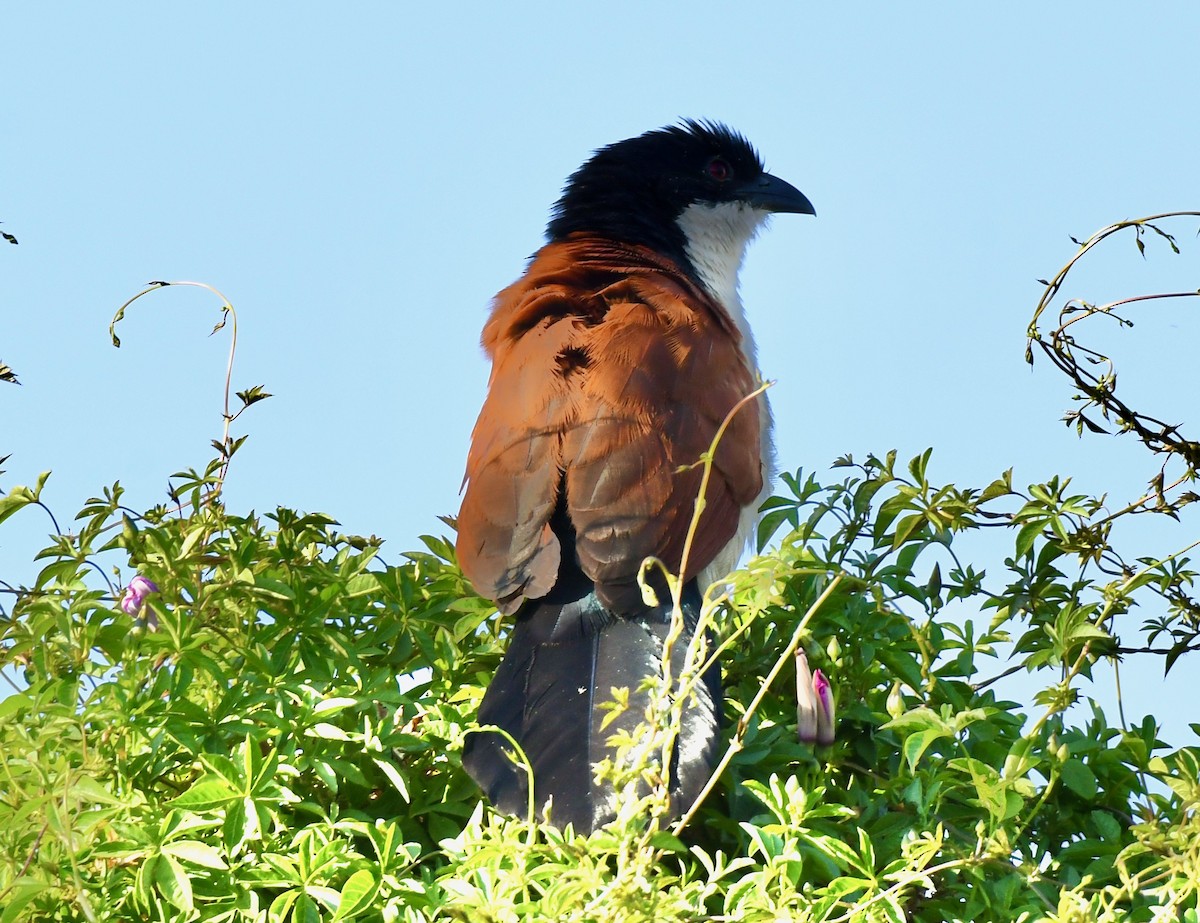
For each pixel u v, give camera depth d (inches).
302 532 340.8
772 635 335.9
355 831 265.3
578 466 351.6
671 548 347.9
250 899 245.6
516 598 337.1
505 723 307.4
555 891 228.8
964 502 339.9
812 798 267.0
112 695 273.4
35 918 247.9
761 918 237.5
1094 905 244.2
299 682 302.0
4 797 253.4
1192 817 263.0
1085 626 314.0
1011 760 271.9
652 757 288.4
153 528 313.1
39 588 307.3
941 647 333.7
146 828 250.5
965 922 260.8
